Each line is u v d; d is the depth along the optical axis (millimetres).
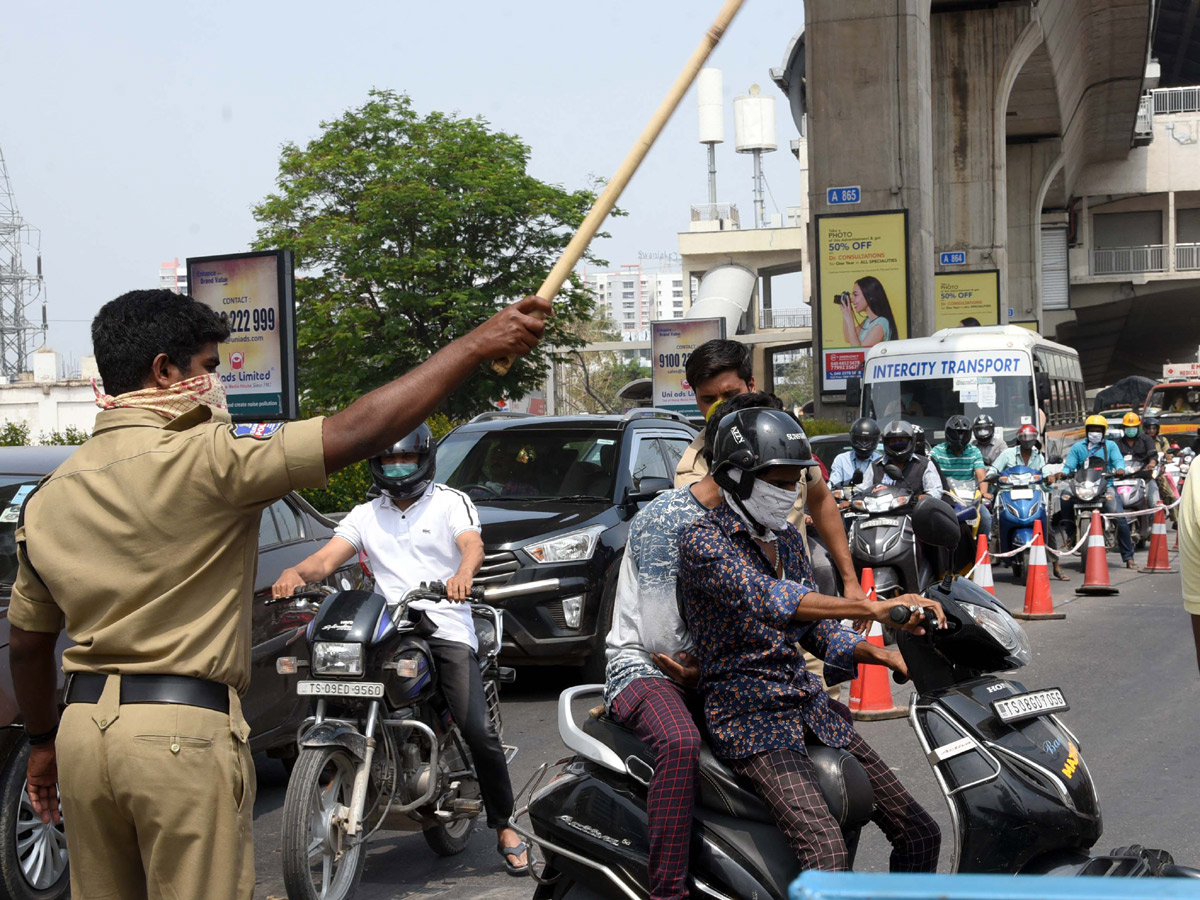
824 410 24641
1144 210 63938
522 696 8688
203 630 2543
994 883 1403
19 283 80625
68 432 16891
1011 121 50625
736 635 3346
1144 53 47312
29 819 4809
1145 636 10352
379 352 29188
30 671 2811
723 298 63250
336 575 6949
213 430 2564
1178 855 5078
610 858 3604
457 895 4859
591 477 8984
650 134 2391
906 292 24172
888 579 8422
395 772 4707
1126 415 18141
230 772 2557
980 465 13125
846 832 3438
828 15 24297
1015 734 3531
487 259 30609
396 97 31250
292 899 4301
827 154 24453
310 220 30609
